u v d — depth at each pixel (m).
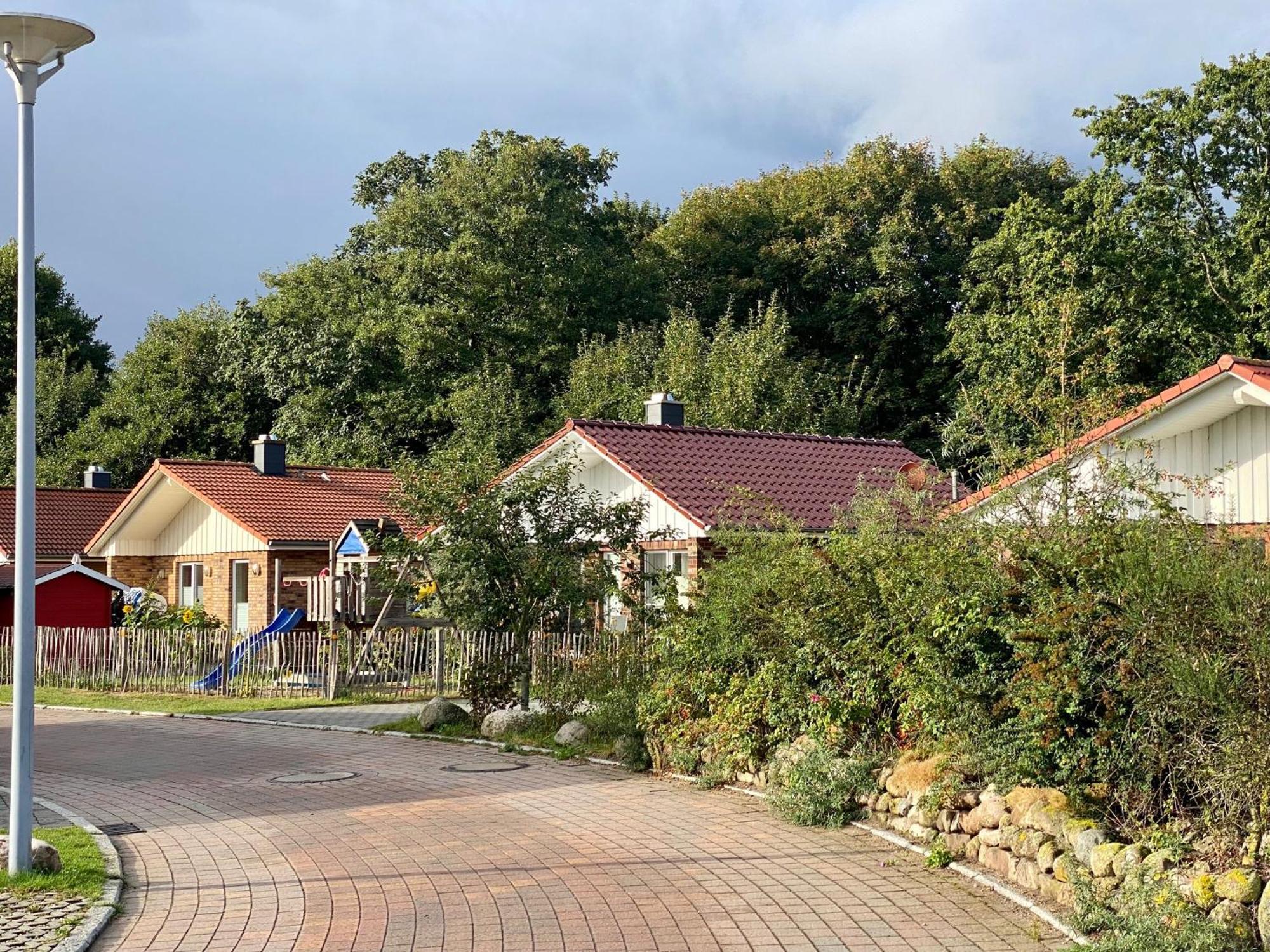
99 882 9.22
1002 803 9.07
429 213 51.94
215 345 57.75
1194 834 7.72
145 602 33.34
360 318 50.66
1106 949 6.83
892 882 8.97
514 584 18.77
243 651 25.88
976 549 10.55
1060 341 14.83
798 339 50.94
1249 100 35.38
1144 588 8.01
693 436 28.42
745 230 55.16
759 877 9.22
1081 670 8.70
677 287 55.75
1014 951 7.32
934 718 10.19
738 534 14.76
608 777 14.16
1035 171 51.97
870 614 11.44
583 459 26.80
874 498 13.70
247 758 16.38
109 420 57.84
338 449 48.78
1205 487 12.79
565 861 9.92
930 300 48.84
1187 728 7.91
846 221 50.84
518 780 14.04
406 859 10.09
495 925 8.09
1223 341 34.38
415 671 24.38
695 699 14.14
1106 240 35.75
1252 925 6.66
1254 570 7.62
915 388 49.38
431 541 18.77
